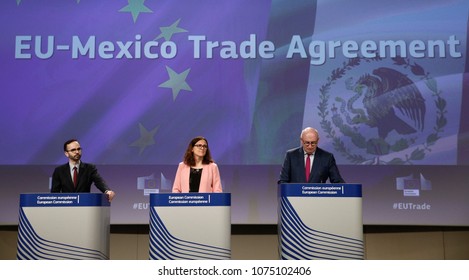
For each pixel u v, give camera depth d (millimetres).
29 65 5676
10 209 5484
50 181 5535
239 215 5523
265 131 5625
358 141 5598
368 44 5723
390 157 5566
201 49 5754
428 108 5617
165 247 3312
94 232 3375
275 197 5547
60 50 5711
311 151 4031
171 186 5570
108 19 5773
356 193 3363
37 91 5645
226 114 5652
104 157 5586
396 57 5703
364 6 5773
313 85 5676
